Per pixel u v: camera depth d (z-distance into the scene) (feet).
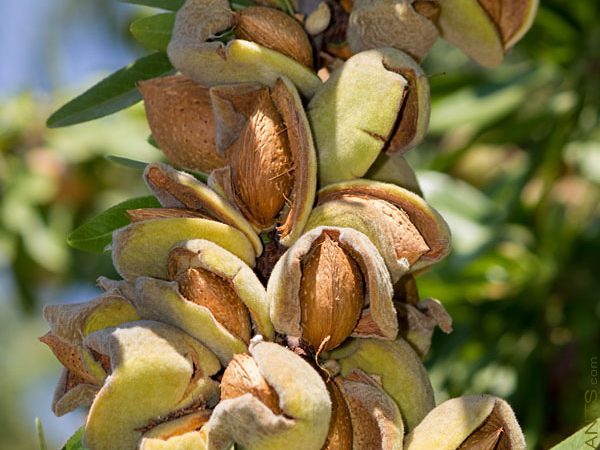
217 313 1.31
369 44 1.48
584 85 2.31
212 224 1.34
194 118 1.46
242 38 1.43
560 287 2.26
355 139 1.37
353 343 1.37
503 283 2.26
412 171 1.49
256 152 1.37
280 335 1.34
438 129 2.41
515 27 1.55
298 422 1.22
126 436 1.28
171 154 1.49
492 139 2.44
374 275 1.29
